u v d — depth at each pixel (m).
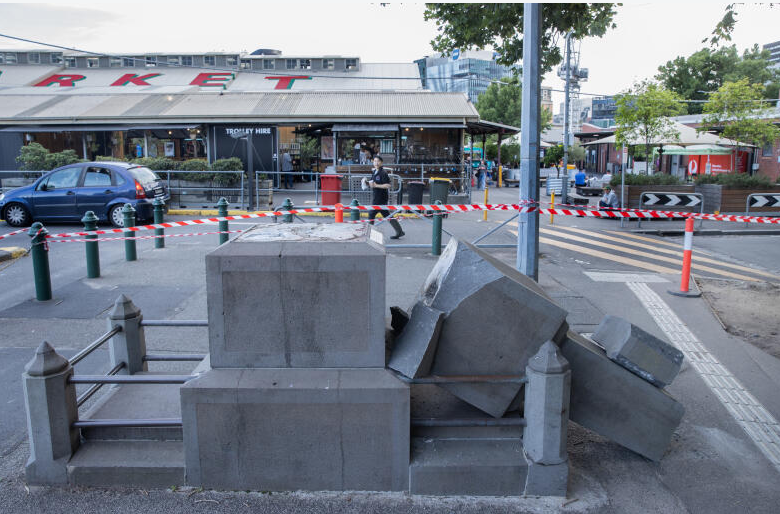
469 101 24.56
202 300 7.79
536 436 3.47
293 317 3.39
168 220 16.23
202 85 30.98
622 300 8.39
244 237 3.65
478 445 3.61
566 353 3.74
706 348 6.43
